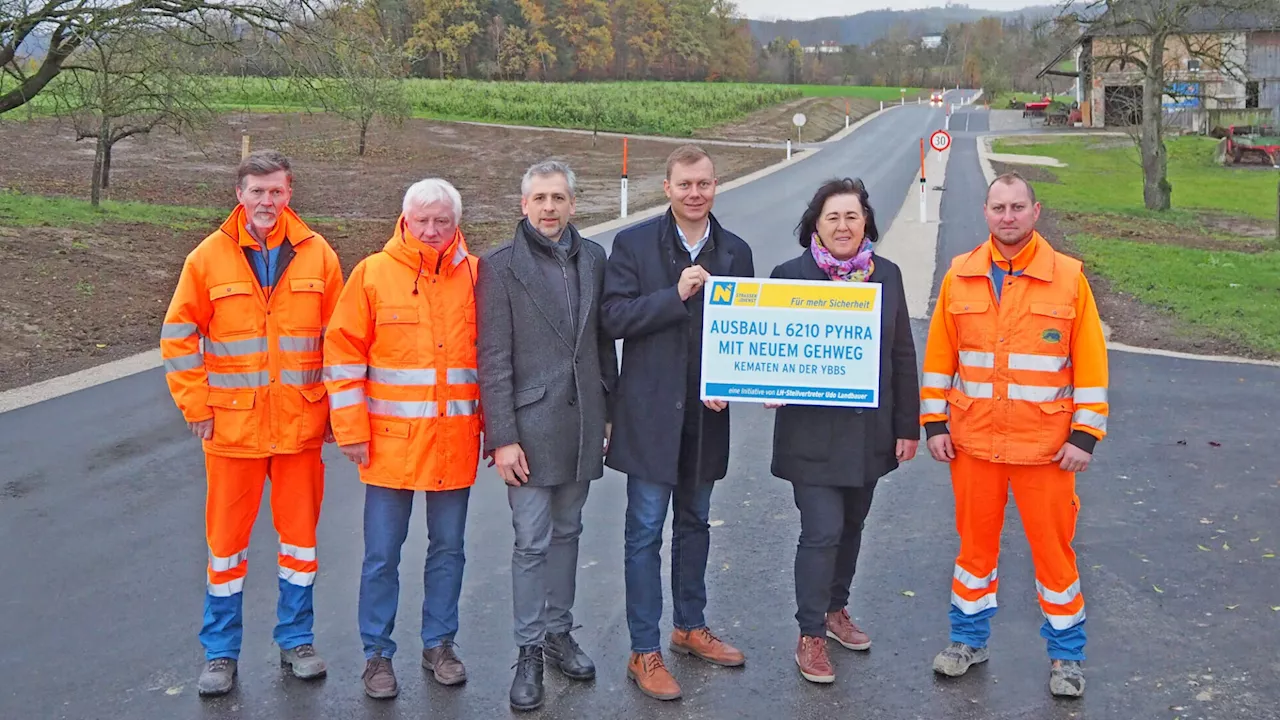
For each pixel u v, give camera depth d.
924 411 4.30
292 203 25.81
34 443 7.44
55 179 26.53
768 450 7.46
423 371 3.99
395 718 3.86
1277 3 28.72
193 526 5.87
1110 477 6.75
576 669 4.16
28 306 11.53
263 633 4.59
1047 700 3.97
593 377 4.09
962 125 64.62
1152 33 28.22
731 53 130.62
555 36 103.44
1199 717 3.83
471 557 5.42
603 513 6.14
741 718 3.86
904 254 17.45
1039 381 4.01
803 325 4.04
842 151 46.47
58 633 4.52
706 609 4.80
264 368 4.07
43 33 16.84
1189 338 11.73
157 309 12.36
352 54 19.89
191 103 18.89
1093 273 16.34
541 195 3.99
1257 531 5.73
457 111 58.72
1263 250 20.73
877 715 3.87
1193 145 47.44
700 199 4.03
